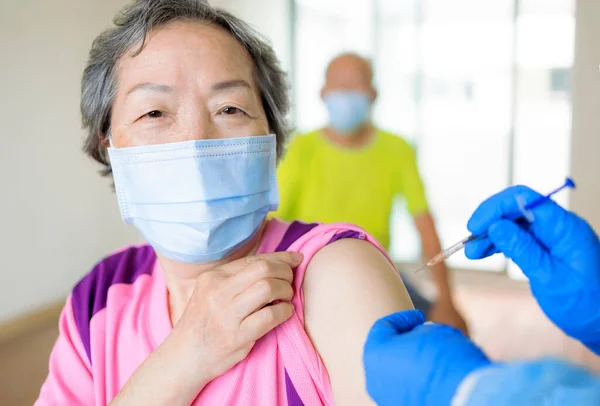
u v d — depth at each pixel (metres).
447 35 5.70
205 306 0.85
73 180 4.54
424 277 5.14
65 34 4.39
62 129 4.42
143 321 1.03
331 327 0.83
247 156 0.99
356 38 5.97
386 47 5.91
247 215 1.00
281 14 5.78
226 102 0.97
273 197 1.05
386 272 0.87
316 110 6.05
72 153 4.52
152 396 0.85
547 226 0.64
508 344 4.00
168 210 0.98
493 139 5.72
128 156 1.00
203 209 0.96
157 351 0.88
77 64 4.52
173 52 0.95
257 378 0.87
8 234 4.01
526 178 5.49
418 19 5.77
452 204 5.95
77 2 4.46
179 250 0.99
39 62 4.18
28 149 4.13
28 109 4.12
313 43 6.03
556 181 5.38
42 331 4.14
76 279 4.61
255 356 0.87
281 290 0.84
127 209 1.04
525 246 0.63
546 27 5.21
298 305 0.88
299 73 6.03
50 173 4.33
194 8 0.99
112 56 1.01
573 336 0.64
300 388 0.85
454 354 0.51
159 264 1.12
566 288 0.62
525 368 0.44
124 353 1.02
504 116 5.61
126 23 0.99
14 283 4.07
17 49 4.00
